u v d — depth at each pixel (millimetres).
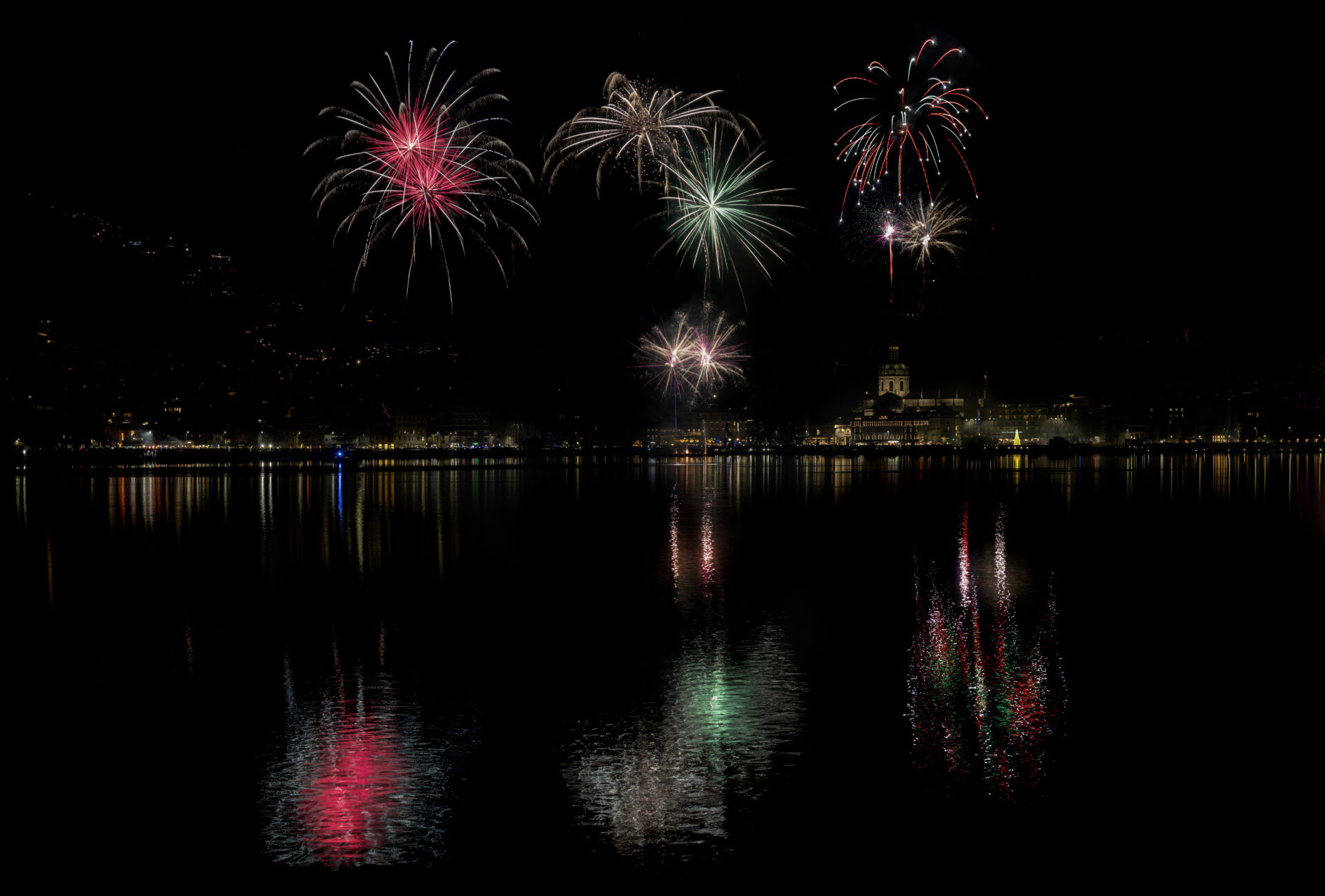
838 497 92562
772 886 15297
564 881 15500
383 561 48062
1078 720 22266
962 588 39469
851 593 38438
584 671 26609
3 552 52156
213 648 29656
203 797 18500
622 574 43594
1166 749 20422
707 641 30188
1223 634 30828
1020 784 18781
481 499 91375
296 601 37312
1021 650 28891
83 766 20062
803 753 20281
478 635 31234
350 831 17109
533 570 44719
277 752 20688
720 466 183500
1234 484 107500
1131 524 64875
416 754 20469
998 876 15586
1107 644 29609
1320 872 15656
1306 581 40875
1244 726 21797
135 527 65375
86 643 30500
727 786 18719
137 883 15625
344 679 26062
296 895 15266
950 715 22672
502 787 18750
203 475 147750
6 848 16688
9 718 23109
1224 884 15375
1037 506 80062
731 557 48906
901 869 15766
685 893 15172
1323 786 18562
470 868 15883
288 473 152625
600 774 19328
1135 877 15547
